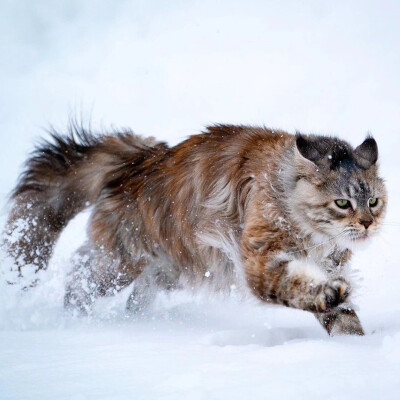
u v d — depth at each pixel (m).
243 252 9.06
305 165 8.88
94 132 11.80
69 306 10.90
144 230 10.61
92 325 9.95
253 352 6.95
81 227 14.66
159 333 9.10
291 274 8.61
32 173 11.80
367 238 8.90
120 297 11.37
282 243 8.91
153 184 10.48
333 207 8.84
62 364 6.79
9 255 11.66
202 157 10.01
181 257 10.30
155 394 5.55
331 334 8.62
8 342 8.33
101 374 6.28
